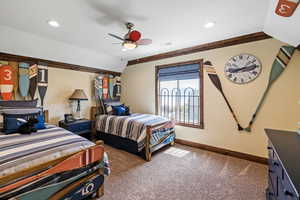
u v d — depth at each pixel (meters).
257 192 1.95
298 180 0.80
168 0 1.83
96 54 4.05
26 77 3.20
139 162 2.79
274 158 1.40
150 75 4.38
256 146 2.81
